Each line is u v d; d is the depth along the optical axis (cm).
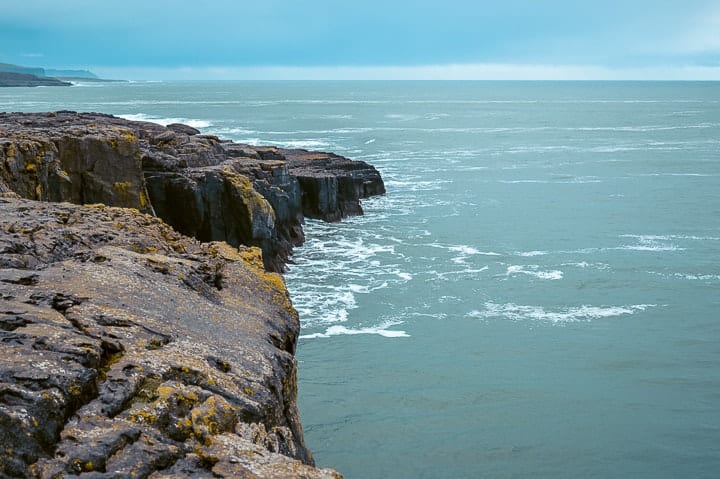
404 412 2944
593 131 17138
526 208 7212
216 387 1177
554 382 3228
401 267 4984
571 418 2916
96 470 880
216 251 2052
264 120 19462
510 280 4672
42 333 1078
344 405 2992
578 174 9719
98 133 3878
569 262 5106
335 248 5528
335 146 12962
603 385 3212
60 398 941
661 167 10438
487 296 4356
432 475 2533
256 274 1880
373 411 2947
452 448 2692
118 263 1590
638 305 4216
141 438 948
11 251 1554
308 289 4488
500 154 12088
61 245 1692
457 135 15650
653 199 7750
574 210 7119
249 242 4716
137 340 1216
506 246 5594
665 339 3716
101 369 1084
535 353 3538
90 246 1761
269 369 1355
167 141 5291
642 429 2845
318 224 6309
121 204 3881
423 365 3381
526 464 2606
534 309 4141
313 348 3562
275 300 1798
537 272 4856
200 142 5412
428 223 6450
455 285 4562
